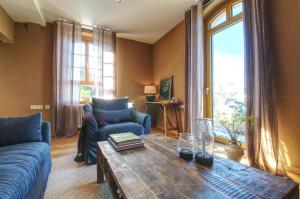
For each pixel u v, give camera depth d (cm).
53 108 391
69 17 380
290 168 192
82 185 171
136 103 514
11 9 326
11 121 170
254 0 216
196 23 329
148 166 108
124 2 323
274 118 197
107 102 309
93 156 226
